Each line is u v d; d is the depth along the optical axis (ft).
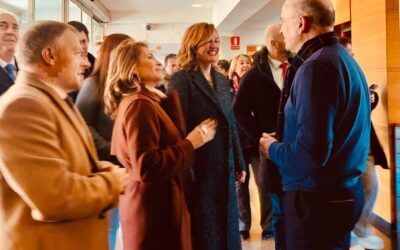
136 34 39.45
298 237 5.40
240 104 9.72
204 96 6.98
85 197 3.67
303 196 5.30
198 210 6.84
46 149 3.51
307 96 4.85
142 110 5.36
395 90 11.44
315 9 5.29
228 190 7.10
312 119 4.79
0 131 3.39
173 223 5.59
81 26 9.04
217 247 6.95
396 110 11.44
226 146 7.11
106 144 7.34
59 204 3.46
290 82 5.69
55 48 3.90
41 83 3.79
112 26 39.27
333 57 4.97
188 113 6.93
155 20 37.88
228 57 39.01
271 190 6.56
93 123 7.51
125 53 5.69
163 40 39.68
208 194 6.90
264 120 9.58
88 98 7.43
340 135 5.07
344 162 5.15
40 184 3.38
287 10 5.59
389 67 11.41
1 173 3.58
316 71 4.85
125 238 5.68
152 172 5.18
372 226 11.89
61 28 4.00
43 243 3.63
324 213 5.22
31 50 3.81
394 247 10.36
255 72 9.63
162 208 5.54
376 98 10.59
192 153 5.68
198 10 37.78
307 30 5.38
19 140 3.39
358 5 12.88
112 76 5.76
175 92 6.42
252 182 17.84
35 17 18.20
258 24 35.01
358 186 5.43
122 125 5.44
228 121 7.16
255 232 11.62
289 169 5.43
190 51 7.13
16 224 3.59
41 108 3.59
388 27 11.32
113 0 32.45
